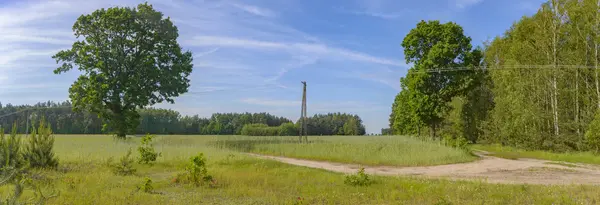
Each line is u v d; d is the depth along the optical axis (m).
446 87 41.88
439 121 44.12
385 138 39.59
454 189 11.55
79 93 34.94
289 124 78.38
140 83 36.06
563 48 34.09
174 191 11.22
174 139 37.84
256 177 13.85
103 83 34.75
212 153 23.30
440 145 28.62
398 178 14.48
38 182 10.82
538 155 28.44
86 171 15.11
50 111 69.81
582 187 11.83
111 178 13.17
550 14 34.53
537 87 35.62
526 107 35.12
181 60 39.28
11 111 66.75
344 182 13.21
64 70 35.56
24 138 16.50
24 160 13.64
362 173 13.34
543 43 34.53
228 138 41.34
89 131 71.25
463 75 41.72
